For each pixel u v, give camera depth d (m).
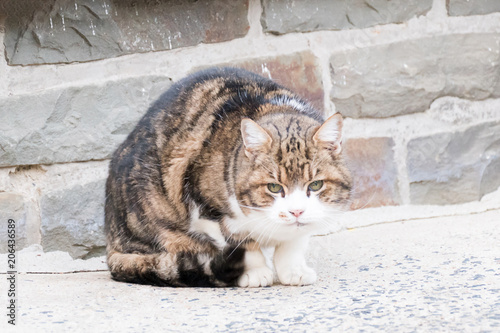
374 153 5.67
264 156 3.95
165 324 3.15
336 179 4.07
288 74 5.49
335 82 5.57
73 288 3.95
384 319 3.09
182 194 4.15
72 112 5.07
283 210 3.93
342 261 4.43
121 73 5.19
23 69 5.00
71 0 5.02
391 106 5.67
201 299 3.67
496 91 5.91
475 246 4.42
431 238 4.79
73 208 5.11
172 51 5.29
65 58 5.06
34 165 5.08
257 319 3.20
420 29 5.74
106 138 5.14
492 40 5.86
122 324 3.14
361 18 5.61
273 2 5.41
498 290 3.43
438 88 5.75
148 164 4.29
